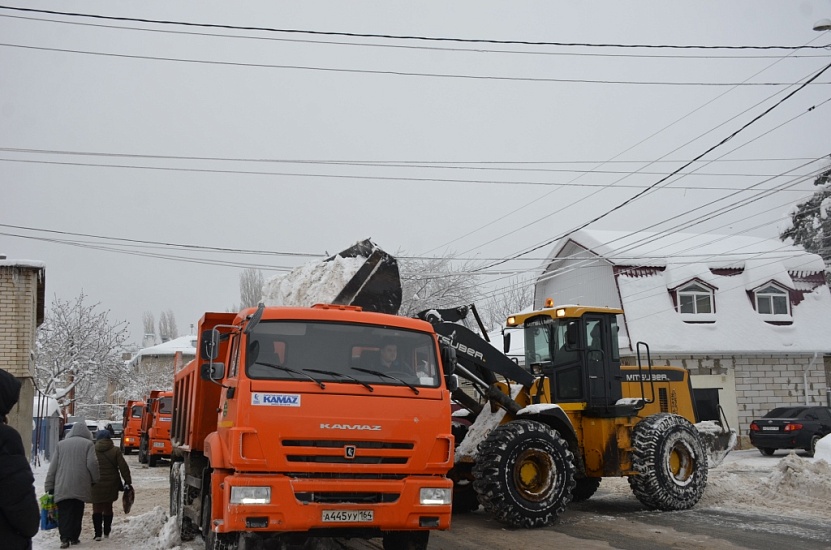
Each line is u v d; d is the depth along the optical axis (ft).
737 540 30.91
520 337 58.59
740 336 94.12
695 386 92.94
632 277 95.96
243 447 22.58
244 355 23.68
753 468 64.13
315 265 34.12
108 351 163.94
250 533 23.20
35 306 88.22
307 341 24.53
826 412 78.79
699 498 40.50
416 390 24.52
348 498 22.98
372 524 22.91
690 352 91.50
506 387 40.37
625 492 49.42
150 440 92.17
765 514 38.01
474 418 41.91
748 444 93.04
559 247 108.68
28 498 13.00
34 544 34.22
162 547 32.27
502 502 34.04
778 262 101.30
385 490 23.17
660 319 93.50
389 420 23.85
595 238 100.63
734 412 93.20
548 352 41.98
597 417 40.47
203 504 28.89
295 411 23.04
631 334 91.40
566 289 108.68
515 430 34.88
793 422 76.74
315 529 23.15
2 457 12.90
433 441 24.26
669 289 95.30
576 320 40.91
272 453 22.63
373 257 33.83
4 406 13.14
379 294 33.27
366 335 25.07
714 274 98.84
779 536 31.65
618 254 97.19
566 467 35.45
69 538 32.89
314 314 24.99
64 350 160.15
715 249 101.86
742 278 99.60
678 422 40.57
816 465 46.11
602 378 40.83
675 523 35.86
